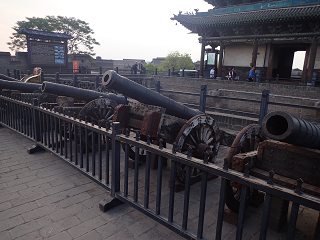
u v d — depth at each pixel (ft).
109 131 10.99
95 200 11.66
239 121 34.32
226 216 10.60
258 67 63.62
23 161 16.16
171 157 8.12
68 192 12.30
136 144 9.50
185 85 62.13
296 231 9.94
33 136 20.24
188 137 14.14
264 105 22.13
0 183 13.04
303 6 53.67
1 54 62.75
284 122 7.62
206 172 7.16
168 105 15.26
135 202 10.15
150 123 13.61
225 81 55.36
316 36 52.37
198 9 67.92
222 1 66.74
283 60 70.64
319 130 7.55
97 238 9.00
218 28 64.95
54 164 15.80
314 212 11.50
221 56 65.98
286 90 47.09
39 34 66.18
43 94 25.11
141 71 73.31
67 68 72.49
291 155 8.86
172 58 180.55
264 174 9.23
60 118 14.60
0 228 9.35
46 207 10.90
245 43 64.64
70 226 9.63
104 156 18.19
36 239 8.81
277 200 9.75
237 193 11.14
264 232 6.07
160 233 9.45
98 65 151.12
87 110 18.53
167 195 12.65
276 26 56.65
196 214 10.97
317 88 43.88
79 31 127.75
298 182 5.34
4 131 23.36
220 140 15.81
